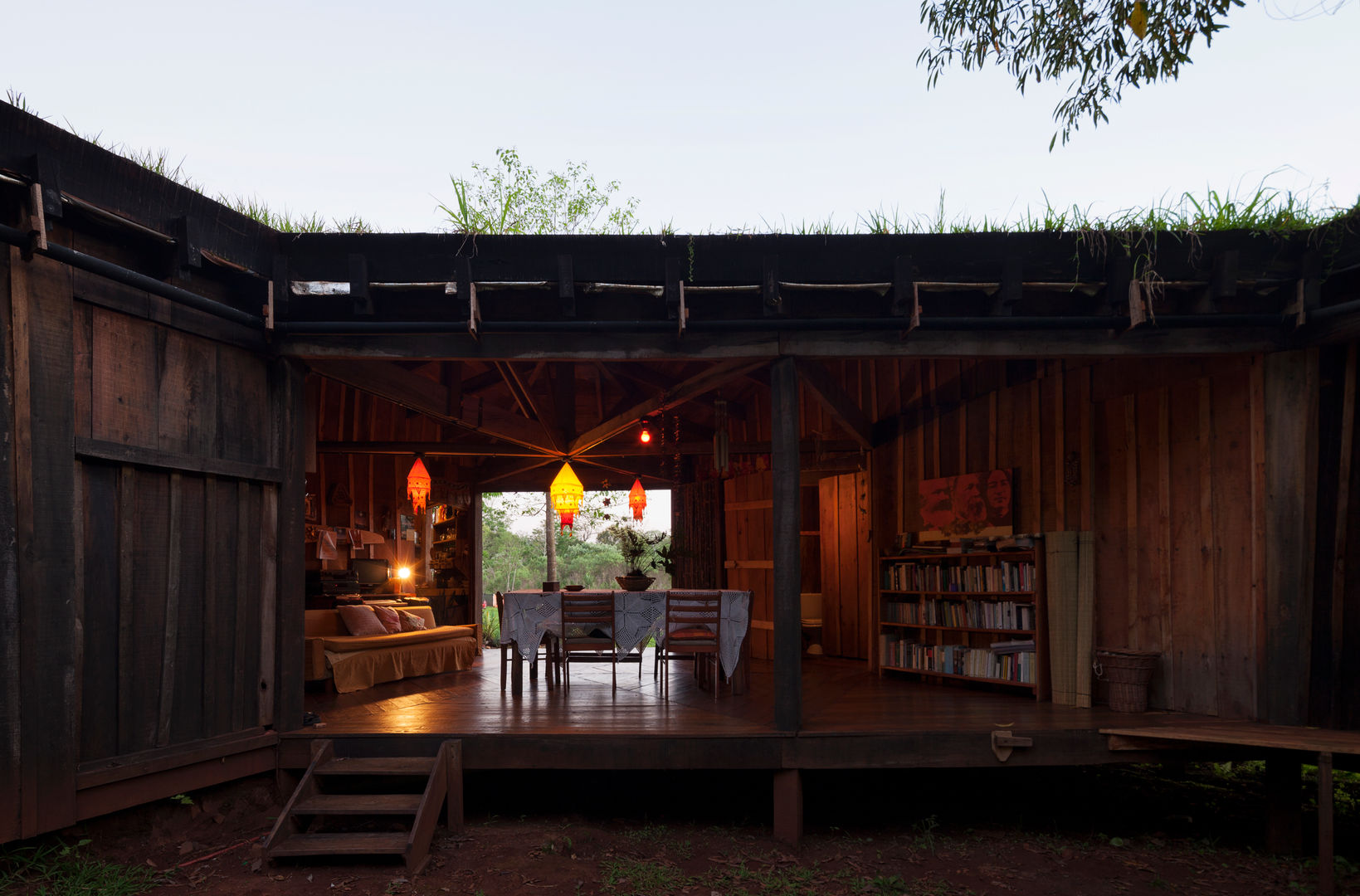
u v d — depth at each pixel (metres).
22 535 3.63
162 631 4.39
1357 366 5.01
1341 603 5.07
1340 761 4.54
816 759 4.99
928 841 5.03
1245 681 5.31
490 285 4.95
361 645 7.17
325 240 4.99
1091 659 5.95
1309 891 4.28
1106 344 5.18
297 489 5.29
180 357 4.55
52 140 3.75
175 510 4.47
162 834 4.42
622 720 5.48
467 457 12.47
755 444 9.44
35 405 3.71
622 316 5.24
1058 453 6.52
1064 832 5.32
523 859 4.39
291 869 4.18
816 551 10.12
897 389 8.39
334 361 5.47
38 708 3.67
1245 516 5.35
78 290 3.93
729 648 6.62
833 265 5.09
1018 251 5.11
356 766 4.83
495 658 10.04
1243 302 5.29
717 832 5.13
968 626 6.99
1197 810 5.87
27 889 3.61
